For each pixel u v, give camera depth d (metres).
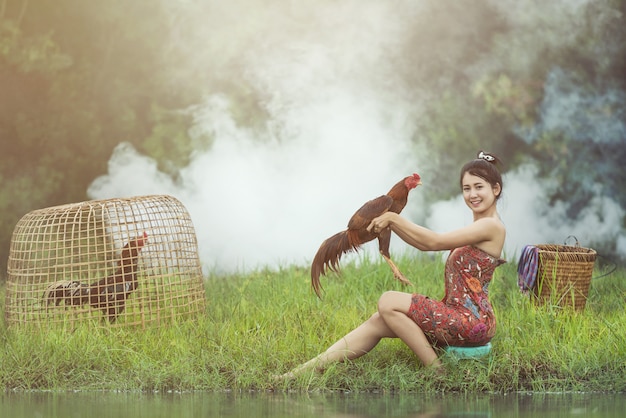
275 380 8.12
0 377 8.30
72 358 8.50
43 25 18.19
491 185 8.23
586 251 11.00
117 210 10.16
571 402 7.43
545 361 8.40
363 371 8.22
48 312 9.87
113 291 10.05
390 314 8.09
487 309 8.18
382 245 8.09
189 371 8.25
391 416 6.71
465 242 8.02
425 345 8.09
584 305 10.59
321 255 8.11
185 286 10.48
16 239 10.23
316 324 9.64
